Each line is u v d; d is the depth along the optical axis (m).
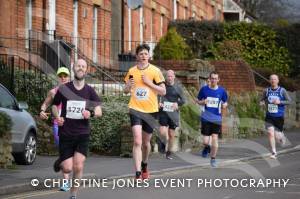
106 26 37.44
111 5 38.81
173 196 15.12
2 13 27.52
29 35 28.91
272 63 53.47
